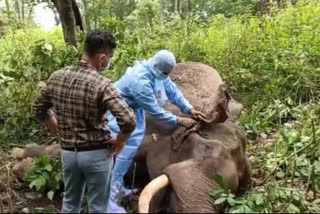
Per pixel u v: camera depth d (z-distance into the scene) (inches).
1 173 234.1
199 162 183.0
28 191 220.5
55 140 276.2
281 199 193.6
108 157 159.2
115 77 311.3
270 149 254.7
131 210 197.0
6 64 316.2
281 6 484.1
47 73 301.1
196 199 170.1
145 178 218.8
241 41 370.9
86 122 154.3
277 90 316.5
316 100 315.3
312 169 212.4
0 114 288.8
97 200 161.2
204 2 702.5
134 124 153.9
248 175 211.3
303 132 246.7
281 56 338.0
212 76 245.9
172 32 401.1
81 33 376.2
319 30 362.9
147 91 197.0
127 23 464.1
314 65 333.4
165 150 201.5
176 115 214.4
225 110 204.7
